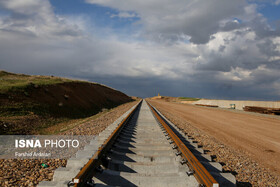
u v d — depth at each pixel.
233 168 5.17
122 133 7.45
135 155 4.73
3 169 4.16
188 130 10.69
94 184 3.05
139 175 3.73
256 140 9.23
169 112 23.25
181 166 4.01
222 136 9.80
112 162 4.13
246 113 23.88
